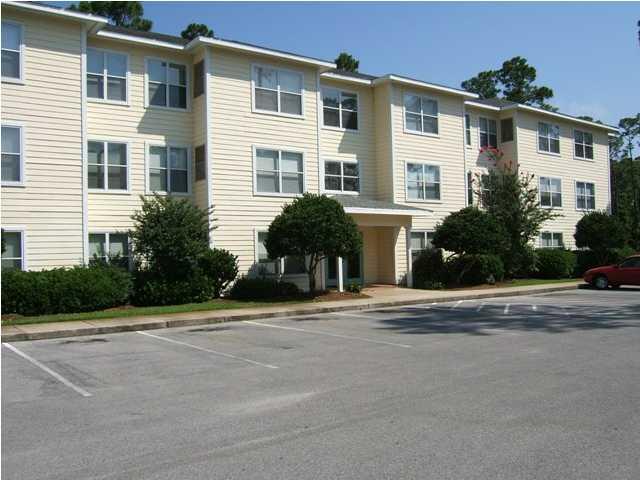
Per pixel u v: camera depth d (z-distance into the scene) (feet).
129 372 30.09
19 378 28.94
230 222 68.69
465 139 93.86
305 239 63.00
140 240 60.59
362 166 85.35
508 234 86.07
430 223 88.58
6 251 55.83
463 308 59.21
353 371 29.14
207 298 63.10
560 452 17.10
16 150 56.70
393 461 16.58
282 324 49.39
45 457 17.47
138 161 66.80
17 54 57.36
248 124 70.54
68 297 53.42
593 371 28.09
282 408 22.54
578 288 85.40
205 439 18.95
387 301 63.46
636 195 130.62
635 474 15.44
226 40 68.23
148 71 68.28
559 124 112.68
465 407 22.04
